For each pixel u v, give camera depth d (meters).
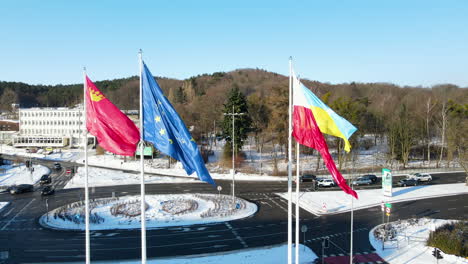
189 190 52.75
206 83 192.62
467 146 64.12
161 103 16.48
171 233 32.31
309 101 17.50
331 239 31.03
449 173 69.50
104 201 44.78
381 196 48.19
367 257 26.89
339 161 72.00
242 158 80.50
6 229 33.84
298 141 17.50
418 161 84.25
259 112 85.88
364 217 38.16
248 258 26.36
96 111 16.53
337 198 47.00
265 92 143.88
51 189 50.75
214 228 33.84
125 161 84.19
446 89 120.12
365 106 84.44
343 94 125.12
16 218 37.75
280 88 78.88
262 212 40.03
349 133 16.78
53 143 120.44
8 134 128.50
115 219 36.62
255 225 34.94
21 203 44.91
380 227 34.22
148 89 16.41
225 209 40.50
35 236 31.67
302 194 49.78
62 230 33.41
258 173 68.31
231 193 50.44
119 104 189.00
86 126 16.52
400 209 41.72
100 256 26.75
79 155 98.50
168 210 39.81
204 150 85.06
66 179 62.69
